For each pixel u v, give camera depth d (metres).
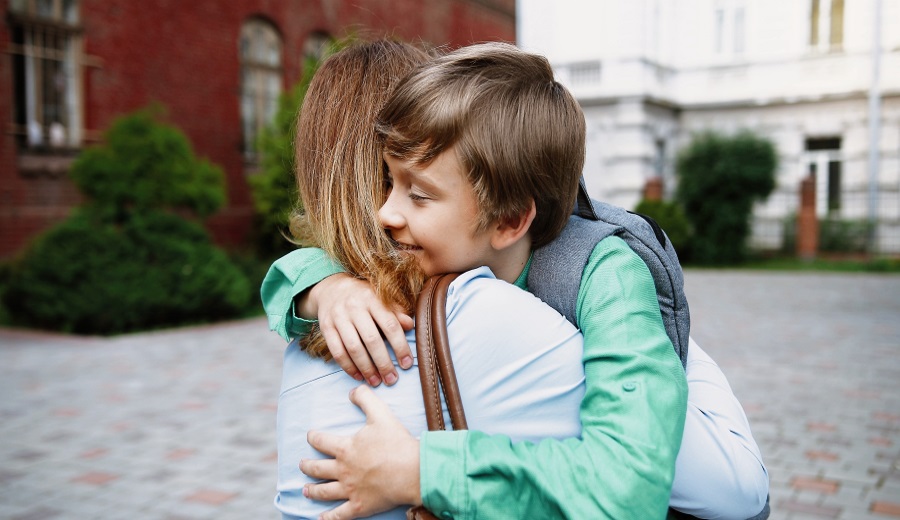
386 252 0.98
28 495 3.71
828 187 17.03
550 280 1.01
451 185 0.93
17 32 10.83
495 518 0.84
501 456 0.84
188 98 13.05
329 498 0.90
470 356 0.92
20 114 10.94
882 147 15.18
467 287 0.95
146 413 5.17
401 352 0.92
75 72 11.43
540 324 0.94
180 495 3.71
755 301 11.09
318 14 15.39
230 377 6.27
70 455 4.30
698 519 1.01
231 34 13.76
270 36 14.73
